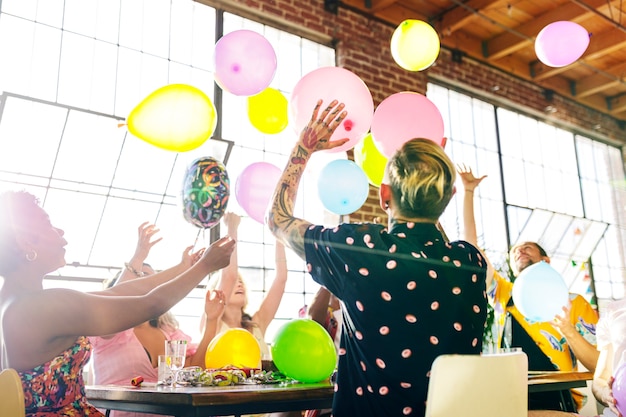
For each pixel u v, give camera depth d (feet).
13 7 11.80
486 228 19.95
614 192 24.43
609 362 6.79
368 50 17.08
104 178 11.98
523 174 21.56
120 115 12.88
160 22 13.88
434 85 19.44
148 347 9.04
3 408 4.03
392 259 4.37
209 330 8.20
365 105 7.64
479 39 20.45
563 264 22.33
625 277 23.70
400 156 4.77
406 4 18.30
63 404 4.96
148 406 5.39
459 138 19.85
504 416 4.43
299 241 4.63
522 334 9.44
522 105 21.72
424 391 4.25
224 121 14.40
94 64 12.69
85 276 11.68
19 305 4.83
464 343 4.42
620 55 21.65
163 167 12.63
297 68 16.17
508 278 12.56
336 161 9.03
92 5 12.89
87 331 4.83
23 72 11.72
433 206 4.63
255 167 9.28
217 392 4.89
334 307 9.67
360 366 4.39
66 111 11.43
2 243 5.01
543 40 12.19
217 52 8.71
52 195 11.45
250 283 13.91
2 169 10.89
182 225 12.92
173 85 7.87
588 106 24.31
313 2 16.33
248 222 14.10
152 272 8.57
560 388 6.91
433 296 4.35
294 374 6.32
